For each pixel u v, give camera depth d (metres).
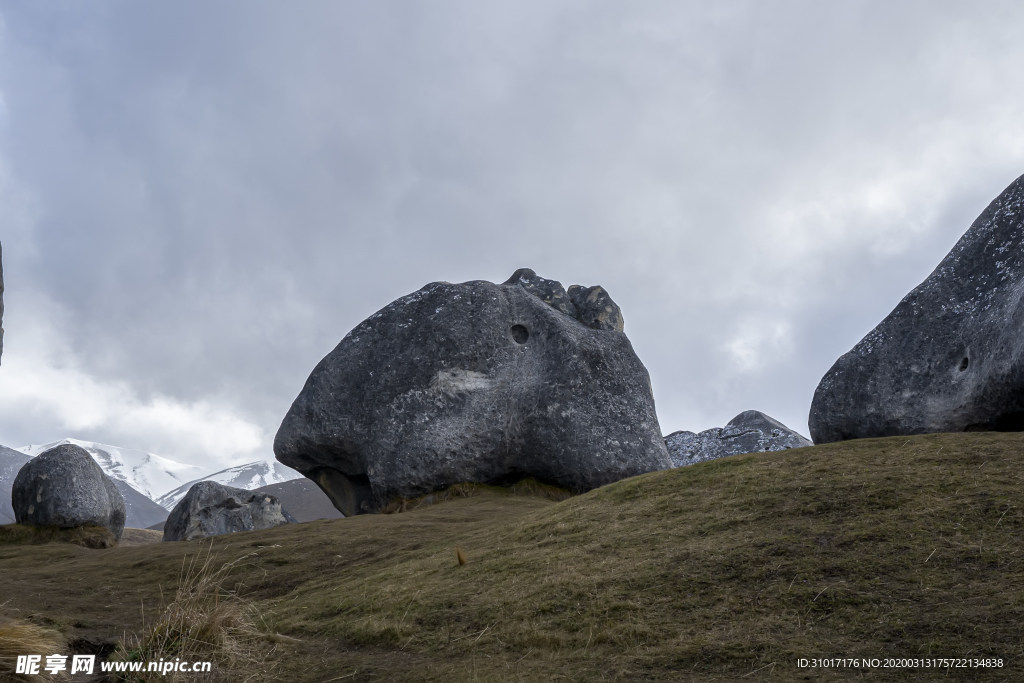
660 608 7.14
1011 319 13.98
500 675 6.11
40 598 12.03
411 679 6.25
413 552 12.67
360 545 14.30
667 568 8.01
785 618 6.62
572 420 23.97
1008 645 5.67
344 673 6.55
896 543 7.62
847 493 9.13
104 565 15.36
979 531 7.61
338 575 12.24
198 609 7.66
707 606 7.05
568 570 8.58
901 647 5.90
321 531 16.28
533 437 24.14
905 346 16.72
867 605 6.61
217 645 7.15
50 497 23.30
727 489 10.54
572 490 23.80
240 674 6.60
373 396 24.50
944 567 7.05
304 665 6.88
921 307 16.81
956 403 15.33
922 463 9.87
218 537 17.39
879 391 16.73
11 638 6.30
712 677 5.71
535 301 26.47
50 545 19.98
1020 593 6.36
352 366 25.02
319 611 9.19
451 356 24.58
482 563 9.76
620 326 27.69
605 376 24.88
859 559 7.42
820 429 17.72
